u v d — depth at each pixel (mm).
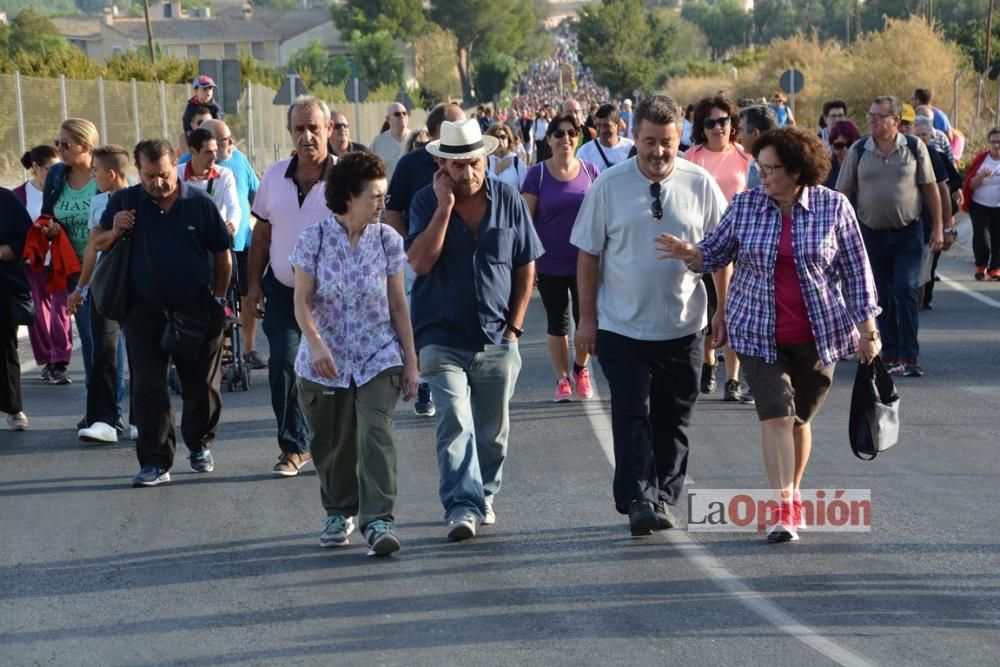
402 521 18906
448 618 14727
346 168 16922
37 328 30391
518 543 17609
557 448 23172
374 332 17125
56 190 25391
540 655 13562
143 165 20828
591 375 30062
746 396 26719
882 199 28703
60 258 25016
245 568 16812
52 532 18688
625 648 13703
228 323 28453
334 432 17406
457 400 17766
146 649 14070
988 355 31422
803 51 131250
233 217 27703
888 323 29625
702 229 17625
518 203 17906
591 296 17844
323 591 15789
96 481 21547
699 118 24766
